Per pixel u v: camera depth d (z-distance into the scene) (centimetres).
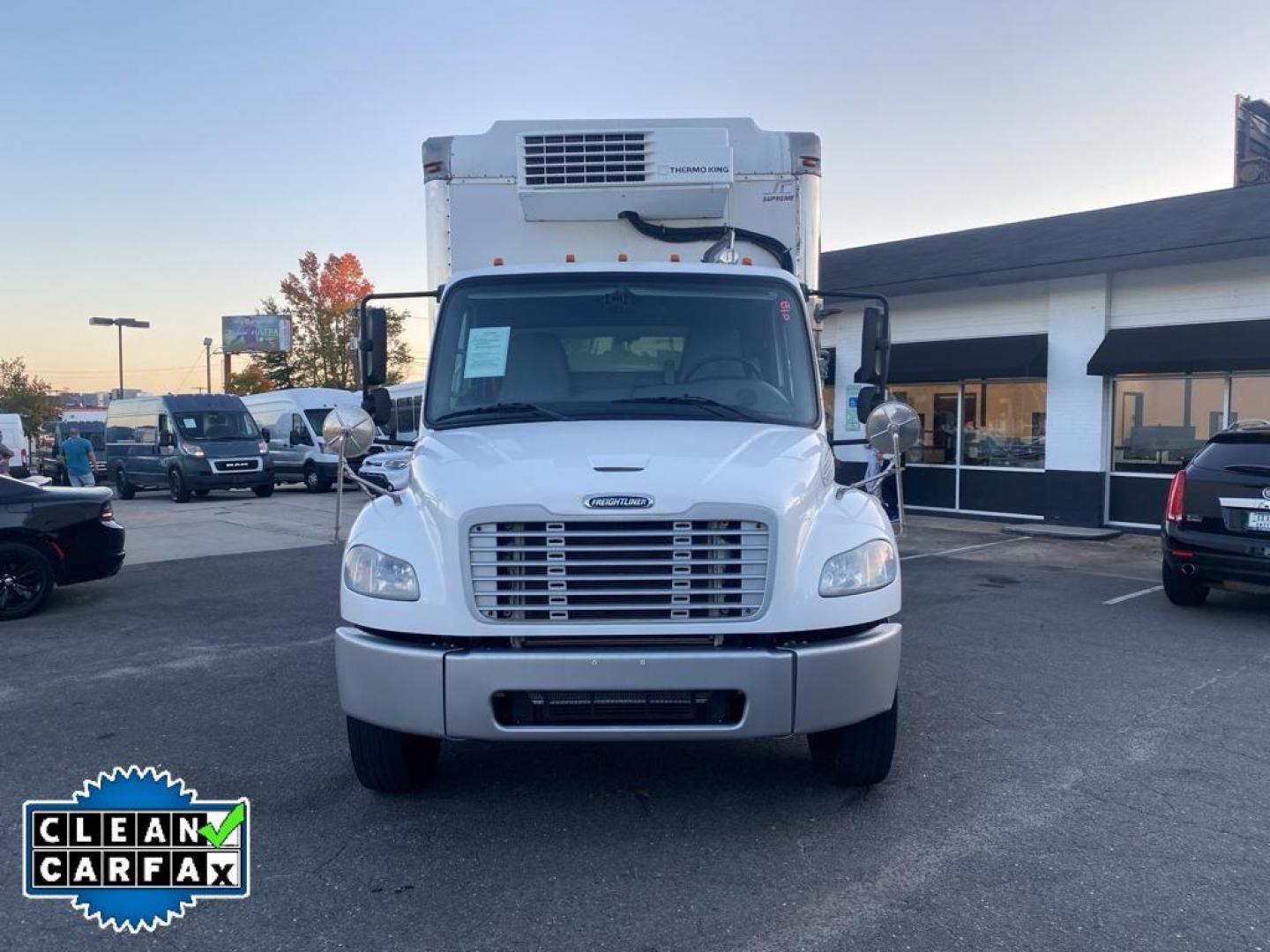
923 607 923
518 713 392
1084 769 500
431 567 399
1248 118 2066
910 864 393
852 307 1791
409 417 2045
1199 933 341
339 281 5069
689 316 527
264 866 397
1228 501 836
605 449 432
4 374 6506
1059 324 1567
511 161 637
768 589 390
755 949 332
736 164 639
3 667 726
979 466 1709
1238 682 664
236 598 1017
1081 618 875
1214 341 1373
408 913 359
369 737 440
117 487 2708
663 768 502
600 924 350
